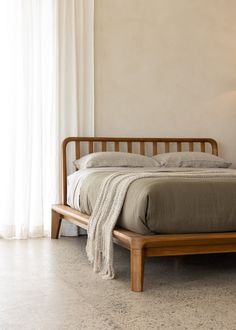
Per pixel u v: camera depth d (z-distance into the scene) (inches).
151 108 185.5
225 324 78.7
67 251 140.9
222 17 195.6
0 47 162.9
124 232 105.4
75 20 171.9
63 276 110.6
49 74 168.4
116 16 180.7
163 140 182.9
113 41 180.4
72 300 91.8
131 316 82.6
